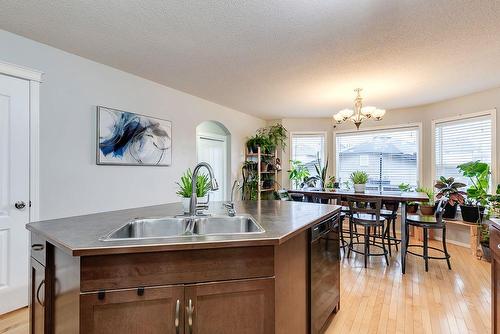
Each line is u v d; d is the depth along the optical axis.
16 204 2.34
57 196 2.63
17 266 2.34
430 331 2.03
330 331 2.02
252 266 1.27
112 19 2.13
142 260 1.17
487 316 2.23
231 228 1.88
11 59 2.34
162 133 3.71
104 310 1.13
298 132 6.03
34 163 2.44
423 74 3.28
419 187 4.89
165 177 3.78
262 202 2.77
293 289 1.53
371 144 5.58
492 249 1.69
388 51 2.66
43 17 2.10
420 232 4.66
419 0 1.86
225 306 1.24
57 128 2.64
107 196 3.07
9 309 2.29
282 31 2.29
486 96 3.96
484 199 3.72
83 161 2.85
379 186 5.44
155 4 1.94
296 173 5.68
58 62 2.65
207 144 5.02
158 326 1.18
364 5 1.92
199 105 4.40
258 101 4.62
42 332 1.37
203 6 1.96
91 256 1.12
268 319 1.29
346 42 2.47
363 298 2.55
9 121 2.30
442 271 3.21
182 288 1.20
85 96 2.87
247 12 2.03
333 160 5.97
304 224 1.60
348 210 3.68
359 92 3.98
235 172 5.35
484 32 2.28
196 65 3.05
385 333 2.00
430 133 4.83
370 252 4.00
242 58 2.85
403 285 2.83
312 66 3.05
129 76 3.31
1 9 2.00
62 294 1.26
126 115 3.24
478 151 4.09
